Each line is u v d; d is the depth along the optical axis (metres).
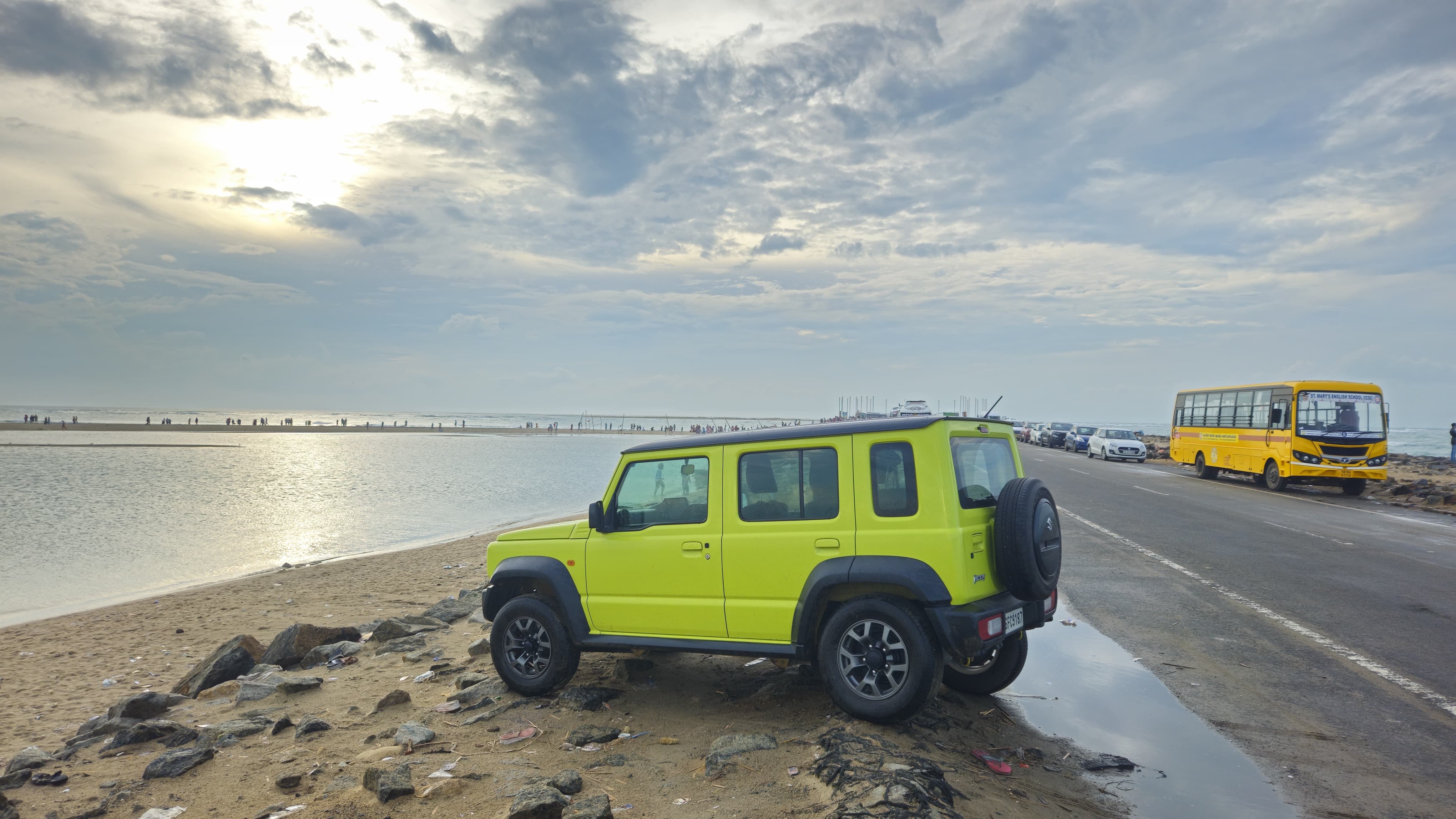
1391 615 9.18
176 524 25.28
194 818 4.43
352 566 16.75
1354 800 4.61
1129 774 4.95
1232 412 27.97
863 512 5.15
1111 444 43.59
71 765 5.56
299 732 5.75
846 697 5.05
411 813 4.25
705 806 4.18
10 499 31.94
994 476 5.70
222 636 11.23
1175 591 10.43
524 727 5.55
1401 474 30.41
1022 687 6.64
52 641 11.22
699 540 5.62
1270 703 6.28
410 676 7.53
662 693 6.23
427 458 67.69
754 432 5.66
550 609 6.13
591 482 43.16
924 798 3.77
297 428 154.88
